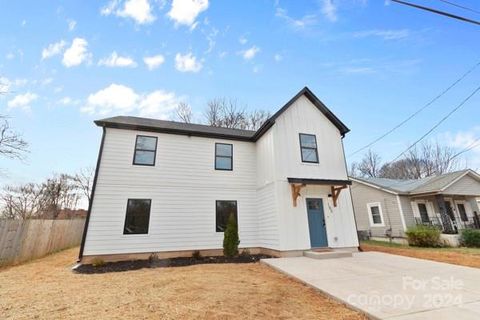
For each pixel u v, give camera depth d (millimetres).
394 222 15570
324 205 10070
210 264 8000
